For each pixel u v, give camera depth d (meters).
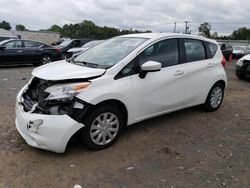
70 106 3.62
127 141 4.34
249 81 10.73
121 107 4.19
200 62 5.37
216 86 5.87
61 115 3.55
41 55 14.10
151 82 4.41
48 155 3.81
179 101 4.99
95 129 3.88
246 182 3.35
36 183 3.21
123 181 3.29
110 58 4.36
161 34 4.86
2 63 12.95
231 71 14.30
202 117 5.63
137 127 4.93
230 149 4.23
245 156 4.02
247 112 6.16
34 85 4.13
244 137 4.72
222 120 5.52
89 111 3.75
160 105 4.65
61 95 3.59
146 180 3.32
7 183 3.19
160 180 3.33
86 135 3.79
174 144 4.31
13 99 6.52
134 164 3.67
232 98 7.52
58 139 3.53
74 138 3.84
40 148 3.68
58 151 3.62
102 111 3.87
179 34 5.09
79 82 3.72
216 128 5.08
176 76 4.80
